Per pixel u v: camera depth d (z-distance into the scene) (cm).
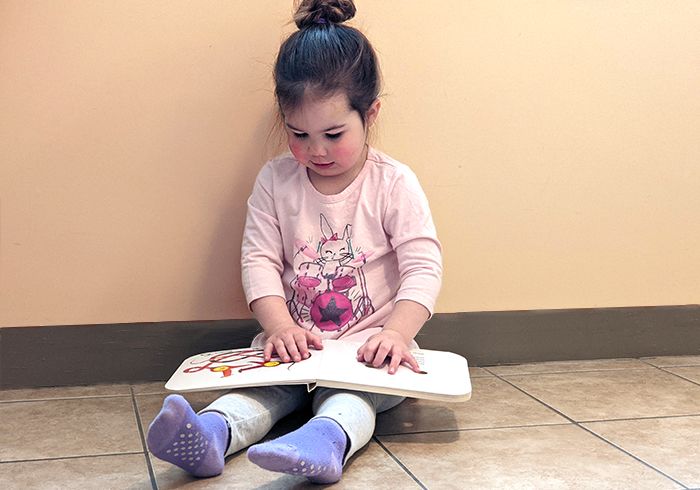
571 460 101
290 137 118
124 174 129
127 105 128
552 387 132
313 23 118
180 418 86
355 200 124
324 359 110
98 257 130
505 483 94
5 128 124
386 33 134
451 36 137
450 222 141
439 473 96
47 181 127
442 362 114
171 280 133
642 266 150
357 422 99
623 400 126
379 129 136
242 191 133
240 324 135
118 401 123
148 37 127
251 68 131
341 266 123
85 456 100
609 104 144
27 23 123
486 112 140
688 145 149
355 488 92
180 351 134
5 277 127
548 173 144
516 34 139
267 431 107
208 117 130
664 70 146
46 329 129
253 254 124
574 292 148
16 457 100
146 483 92
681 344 153
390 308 124
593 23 142
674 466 99
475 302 143
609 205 147
